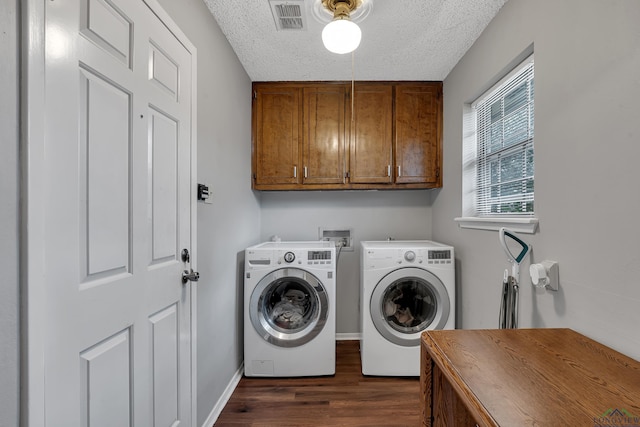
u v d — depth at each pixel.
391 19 1.71
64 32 0.74
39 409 0.66
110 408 0.90
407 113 2.53
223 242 1.87
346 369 2.26
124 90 0.97
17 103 0.63
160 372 1.17
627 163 0.90
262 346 2.12
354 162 2.53
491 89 1.87
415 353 2.12
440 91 2.53
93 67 0.83
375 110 2.53
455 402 0.98
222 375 1.84
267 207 2.88
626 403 0.65
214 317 1.72
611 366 0.82
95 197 0.84
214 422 1.68
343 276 2.86
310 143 2.54
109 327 0.90
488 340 1.00
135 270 1.02
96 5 0.84
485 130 2.01
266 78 2.48
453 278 2.11
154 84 1.13
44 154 0.68
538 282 1.21
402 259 2.12
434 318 2.14
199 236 1.53
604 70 0.97
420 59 2.18
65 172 0.74
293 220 2.88
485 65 1.81
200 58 1.54
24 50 0.64
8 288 0.62
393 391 1.98
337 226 2.88
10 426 0.62
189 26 1.43
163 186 1.20
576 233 1.09
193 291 1.45
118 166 0.94
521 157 1.62
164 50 1.20
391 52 2.08
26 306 0.64
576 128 1.09
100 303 0.86
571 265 1.11
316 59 2.18
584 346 0.95
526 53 1.44
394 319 2.23
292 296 2.26
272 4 1.60
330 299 2.13
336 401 1.88
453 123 2.31
